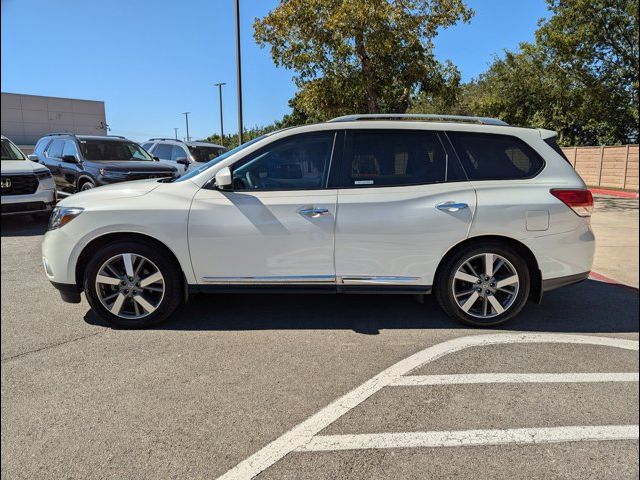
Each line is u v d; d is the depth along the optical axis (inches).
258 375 128.1
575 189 157.5
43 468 91.0
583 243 158.2
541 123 990.4
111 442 98.9
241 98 571.2
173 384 122.9
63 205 159.2
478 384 124.1
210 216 153.8
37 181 346.3
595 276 236.5
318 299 194.1
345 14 432.8
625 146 754.2
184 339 151.9
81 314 174.1
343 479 88.7
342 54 471.8
